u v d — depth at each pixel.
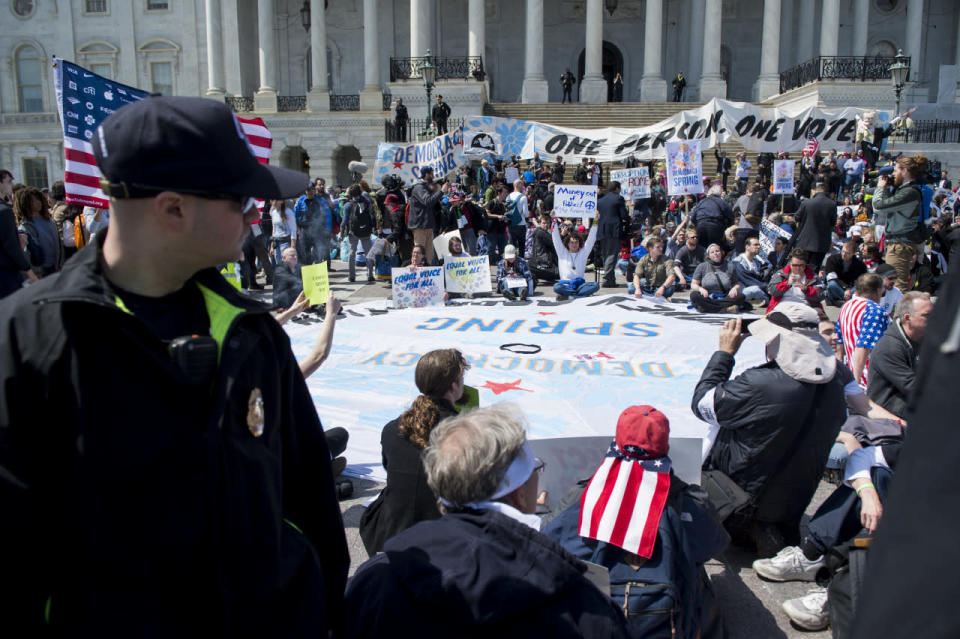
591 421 5.72
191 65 37.47
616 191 13.26
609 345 8.04
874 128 21.31
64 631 1.29
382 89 38.06
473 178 23.25
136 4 37.34
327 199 14.55
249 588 1.42
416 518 3.02
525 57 37.06
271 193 1.43
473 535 1.82
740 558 3.80
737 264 10.40
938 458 0.78
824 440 3.48
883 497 3.21
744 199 15.50
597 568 2.18
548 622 1.71
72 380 1.25
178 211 1.35
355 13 37.88
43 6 37.56
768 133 16.56
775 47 33.88
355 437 5.43
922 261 9.57
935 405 0.80
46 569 1.29
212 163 1.33
